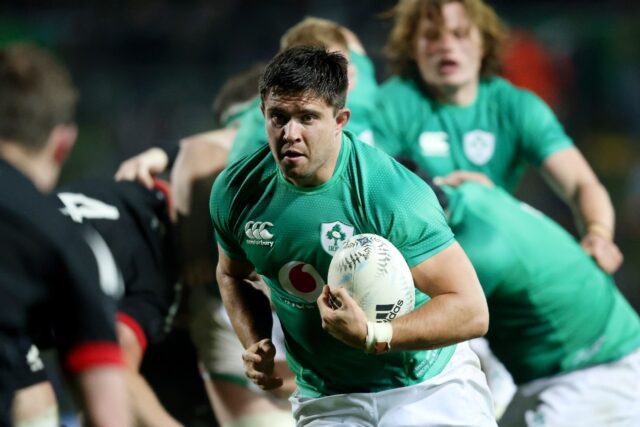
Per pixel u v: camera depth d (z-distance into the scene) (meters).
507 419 18.81
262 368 13.69
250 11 46.22
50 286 10.44
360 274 12.40
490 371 21.17
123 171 18.11
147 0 46.53
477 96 22.45
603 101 46.41
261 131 18.03
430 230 12.77
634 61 46.59
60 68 11.10
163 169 18.86
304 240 13.02
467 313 12.69
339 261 12.57
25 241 10.30
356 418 14.25
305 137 12.30
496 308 18.00
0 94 10.59
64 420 16.94
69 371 10.39
